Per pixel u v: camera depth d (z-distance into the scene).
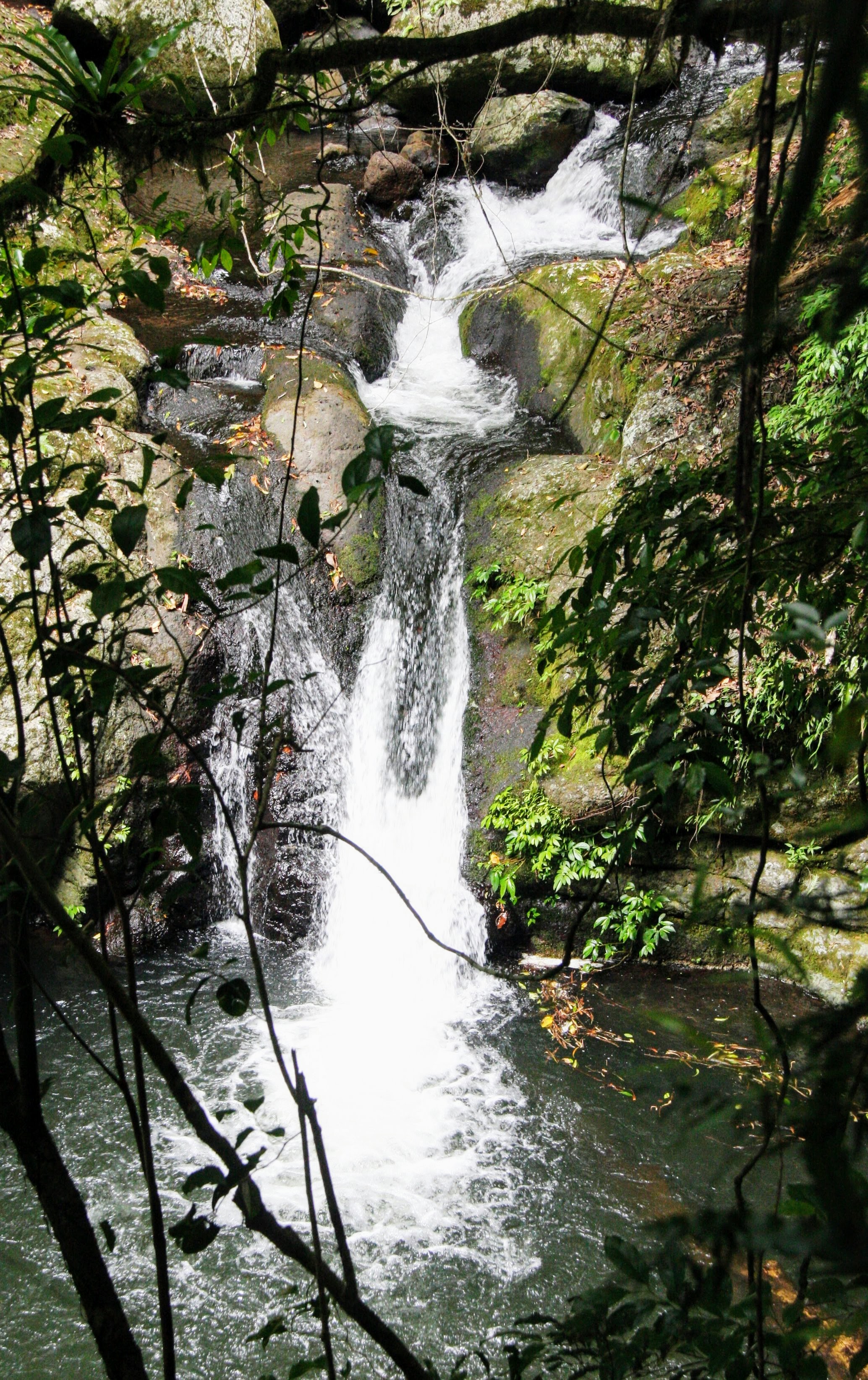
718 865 7.27
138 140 2.24
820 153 0.50
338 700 8.34
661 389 8.08
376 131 13.31
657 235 11.61
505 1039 6.98
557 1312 4.84
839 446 1.68
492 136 13.20
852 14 0.47
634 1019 7.00
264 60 2.24
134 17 11.88
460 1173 5.72
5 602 1.43
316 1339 4.66
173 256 11.06
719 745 1.40
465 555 8.66
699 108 1.56
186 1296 4.87
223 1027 6.95
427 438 9.48
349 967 7.83
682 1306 1.12
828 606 1.62
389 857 8.36
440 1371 4.49
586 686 1.68
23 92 1.57
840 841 6.75
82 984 7.28
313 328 10.62
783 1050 0.89
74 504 1.42
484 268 12.00
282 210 2.35
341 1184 5.61
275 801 8.16
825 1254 0.58
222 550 8.13
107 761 7.09
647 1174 5.66
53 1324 4.70
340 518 1.32
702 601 1.68
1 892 1.39
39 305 1.70
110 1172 5.61
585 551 1.82
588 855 7.53
